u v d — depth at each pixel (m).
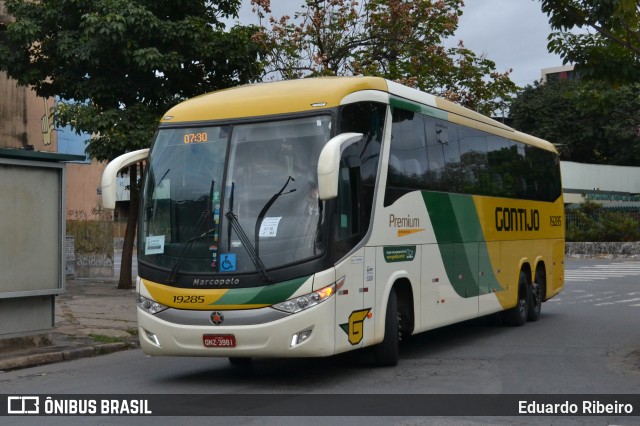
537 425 7.43
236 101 9.78
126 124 19.23
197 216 9.30
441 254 11.99
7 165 11.20
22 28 19.33
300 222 8.95
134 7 19.00
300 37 22.69
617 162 56.03
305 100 9.43
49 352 11.52
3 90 25.17
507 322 15.70
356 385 9.37
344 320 9.16
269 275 8.82
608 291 23.80
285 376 10.08
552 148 18.67
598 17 11.74
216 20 21.33
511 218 15.34
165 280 9.23
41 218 11.70
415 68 22.84
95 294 20.06
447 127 12.61
